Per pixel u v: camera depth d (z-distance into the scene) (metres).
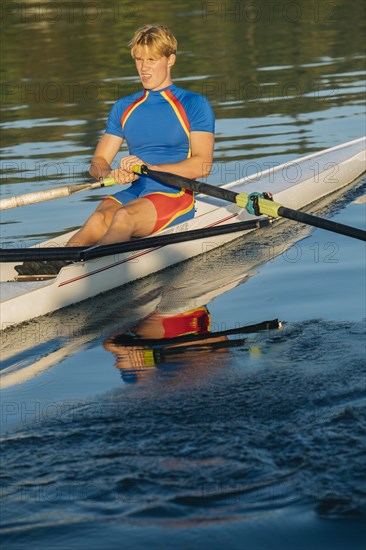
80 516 10.38
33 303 18.83
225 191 20.25
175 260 22.34
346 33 59.19
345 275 19.73
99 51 57.12
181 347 16.14
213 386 14.02
